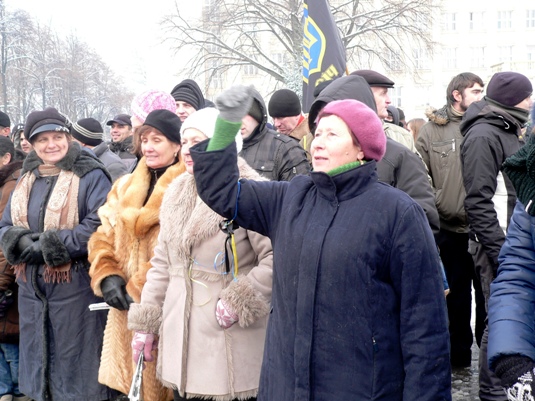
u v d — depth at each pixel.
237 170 2.44
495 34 49.47
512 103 4.04
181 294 3.08
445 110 5.23
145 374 3.59
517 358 2.04
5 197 4.75
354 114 2.27
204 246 3.02
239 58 28.16
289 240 2.31
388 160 3.61
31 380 4.27
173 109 4.88
